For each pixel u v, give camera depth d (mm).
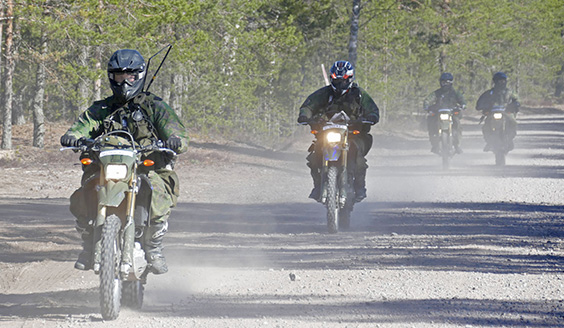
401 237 19625
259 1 65938
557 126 97562
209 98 67750
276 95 79750
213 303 12539
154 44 49406
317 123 20828
